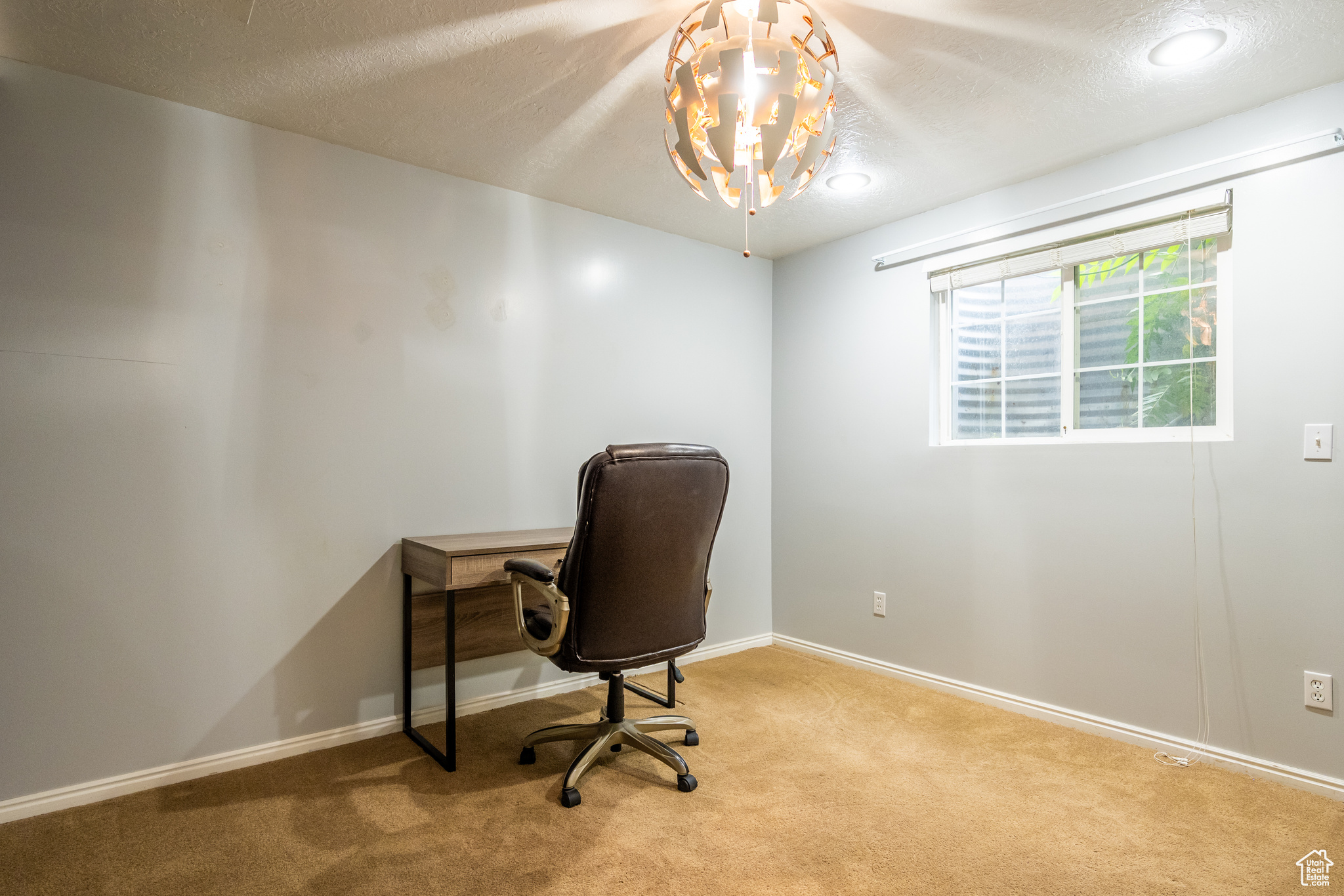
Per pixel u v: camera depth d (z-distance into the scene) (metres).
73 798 1.95
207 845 1.75
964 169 2.64
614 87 2.06
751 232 3.42
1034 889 1.57
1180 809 1.94
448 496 2.69
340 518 2.43
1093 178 2.54
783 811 1.93
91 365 2.00
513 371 2.87
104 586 2.01
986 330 2.97
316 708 2.38
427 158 2.56
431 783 2.11
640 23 1.74
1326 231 2.04
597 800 2.00
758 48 1.49
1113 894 1.55
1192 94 2.10
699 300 3.54
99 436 2.01
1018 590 2.75
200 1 1.64
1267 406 2.15
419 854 1.71
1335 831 1.81
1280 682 2.11
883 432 3.27
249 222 2.27
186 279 2.15
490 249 2.81
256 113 2.22
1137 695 2.41
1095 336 2.63
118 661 2.03
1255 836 1.79
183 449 2.14
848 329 3.45
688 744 2.38
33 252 1.92
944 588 3.00
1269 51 1.87
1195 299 2.37
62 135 1.96
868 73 1.97
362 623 2.48
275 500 2.30
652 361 3.34
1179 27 1.75
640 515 1.89
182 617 2.13
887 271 3.27
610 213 3.13
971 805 1.97
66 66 1.94
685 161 1.68
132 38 1.80
